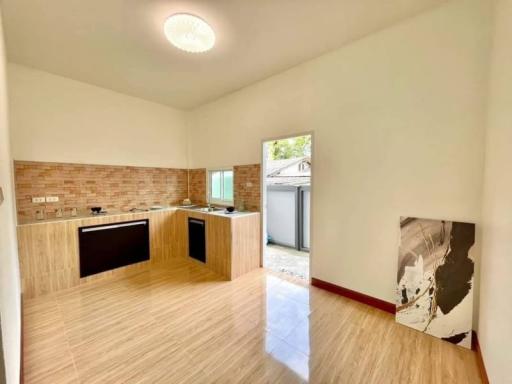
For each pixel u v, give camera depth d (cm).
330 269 273
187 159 466
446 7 191
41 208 293
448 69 192
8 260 133
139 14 197
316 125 277
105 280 304
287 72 301
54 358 169
